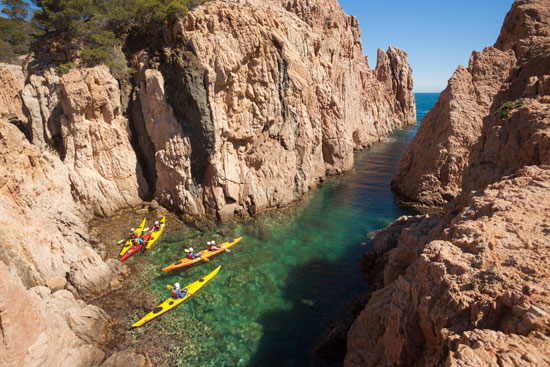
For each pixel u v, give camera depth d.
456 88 33.16
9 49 45.88
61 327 12.68
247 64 29.08
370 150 65.06
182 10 27.80
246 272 21.59
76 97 27.67
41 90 30.27
